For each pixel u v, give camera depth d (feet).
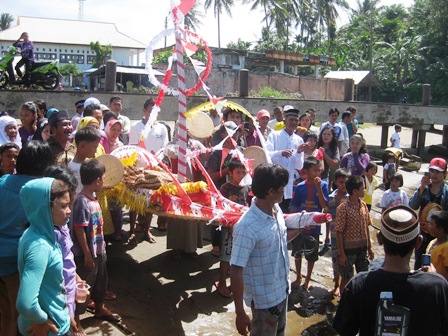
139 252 19.38
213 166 19.71
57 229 10.33
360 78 105.91
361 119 49.16
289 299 17.33
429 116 51.65
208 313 15.42
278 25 136.77
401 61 123.65
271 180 9.89
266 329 10.29
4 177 11.34
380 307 7.72
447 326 7.90
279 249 10.34
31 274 8.51
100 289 13.76
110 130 18.92
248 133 24.03
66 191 9.18
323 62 107.76
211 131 21.16
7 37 155.84
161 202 15.25
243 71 42.42
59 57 160.04
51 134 15.58
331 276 19.57
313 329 15.37
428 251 14.10
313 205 18.43
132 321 14.38
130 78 92.94
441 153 58.95
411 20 140.46
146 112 22.36
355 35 151.64
